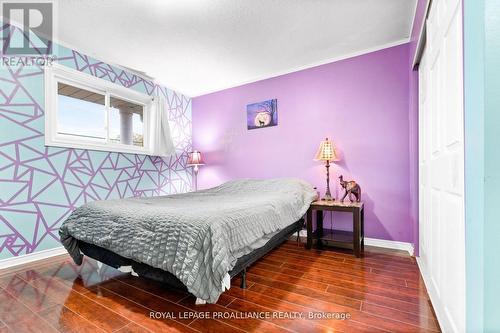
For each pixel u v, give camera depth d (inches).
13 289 69.0
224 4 79.7
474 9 32.9
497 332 29.9
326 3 79.7
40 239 94.6
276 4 80.0
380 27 93.1
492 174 30.1
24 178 91.0
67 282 73.5
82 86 111.3
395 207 103.7
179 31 94.7
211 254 51.5
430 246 66.5
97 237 66.8
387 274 77.2
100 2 78.0
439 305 53.9
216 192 117.2
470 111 34.5
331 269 81.7
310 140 123.9
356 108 112.3
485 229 30.5
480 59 31.3
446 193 49.6
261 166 139.3
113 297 64.5
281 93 132.3
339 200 111.2
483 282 30.8
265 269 82.2
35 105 94.3
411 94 93.7
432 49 61.0
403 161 102.2
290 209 90.7
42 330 51.0
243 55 114.4
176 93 157.5
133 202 83.0
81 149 108.7
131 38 99.3
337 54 114.3
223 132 153.7
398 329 50.2
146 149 138.3
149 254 56.5
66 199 103.0
